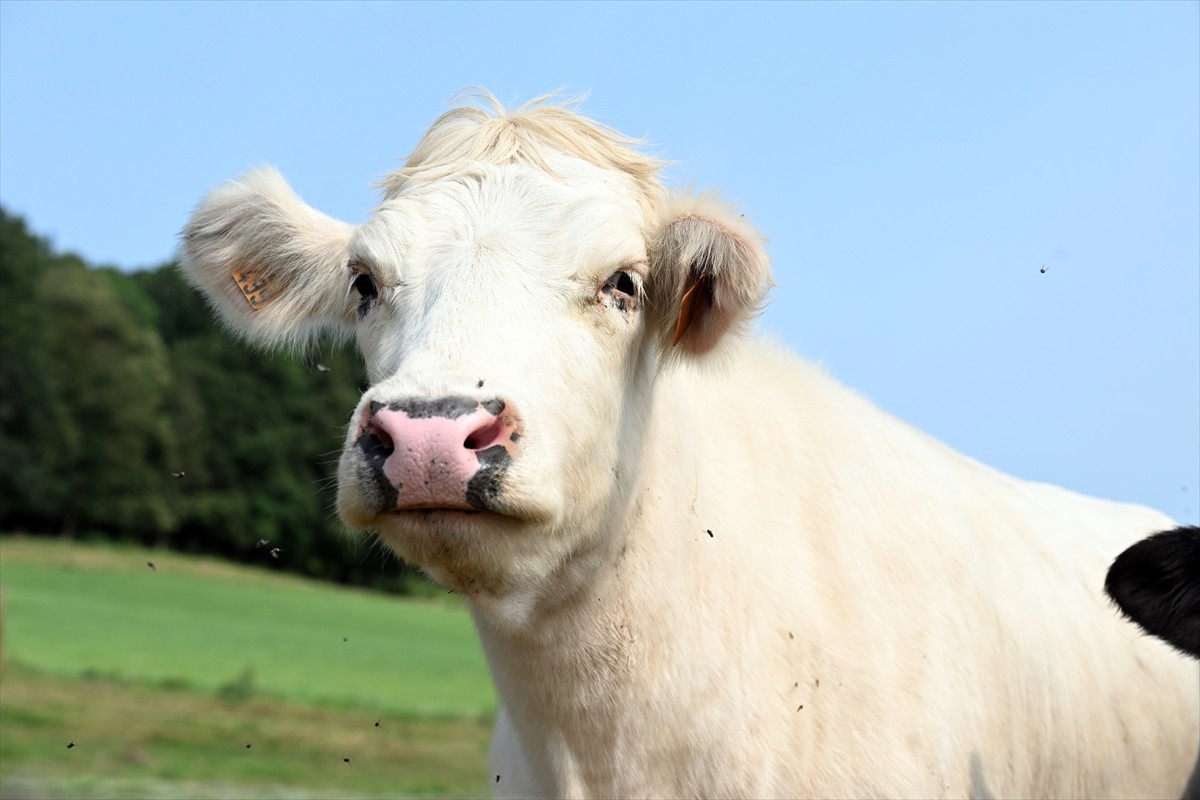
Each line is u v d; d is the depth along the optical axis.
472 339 3.92
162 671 27.17
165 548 79.00
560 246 4.19
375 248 4.27
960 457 6.47
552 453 3.82
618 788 4.46
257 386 79.69
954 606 5.12
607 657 4.36
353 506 3.71
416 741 17.47
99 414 76.81
